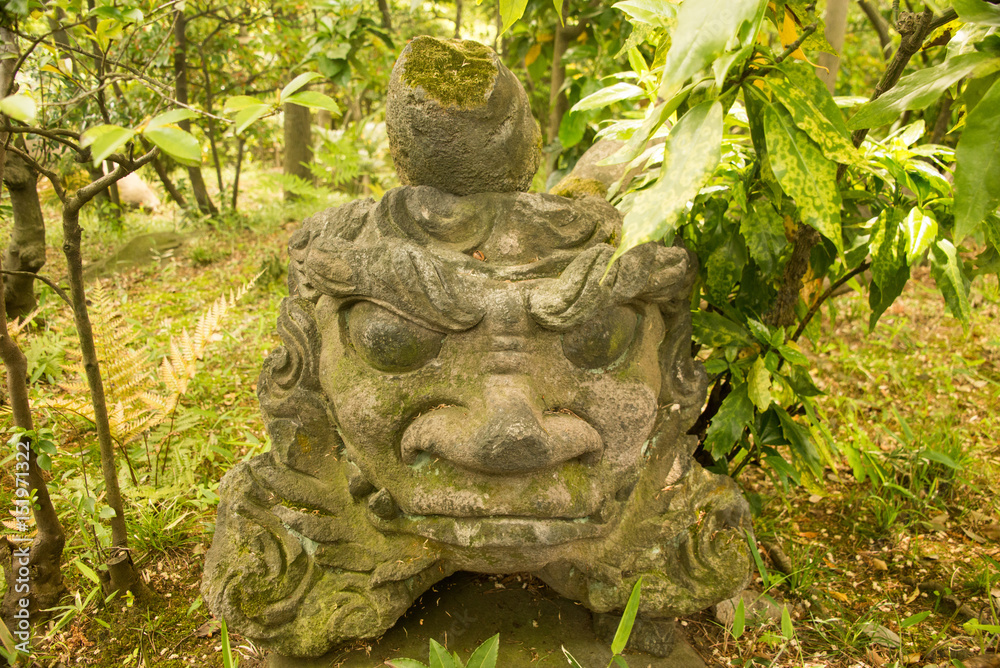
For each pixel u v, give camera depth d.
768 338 2.15
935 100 1.44
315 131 7.84
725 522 1.94
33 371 3.27
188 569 2.37
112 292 4.80
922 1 1.72
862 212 2.77
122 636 2.07
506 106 1.78
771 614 2.19
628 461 1.73
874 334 4.62
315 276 1.71
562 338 1.68
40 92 2.73
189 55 6.78
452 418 1.61
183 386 2.54
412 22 8.64
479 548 1.59
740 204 2.13
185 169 7.79
